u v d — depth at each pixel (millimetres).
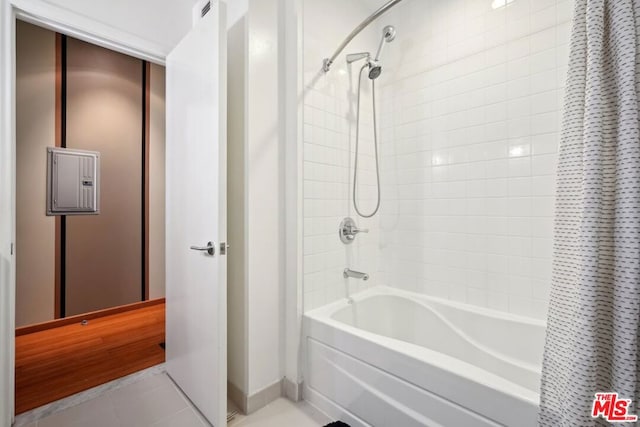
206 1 1814
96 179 2846
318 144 1766
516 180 1595
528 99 1549
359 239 2062
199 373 1500
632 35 890
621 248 876
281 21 1701
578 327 897
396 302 2006
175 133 1742
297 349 1642
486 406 984
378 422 1285
